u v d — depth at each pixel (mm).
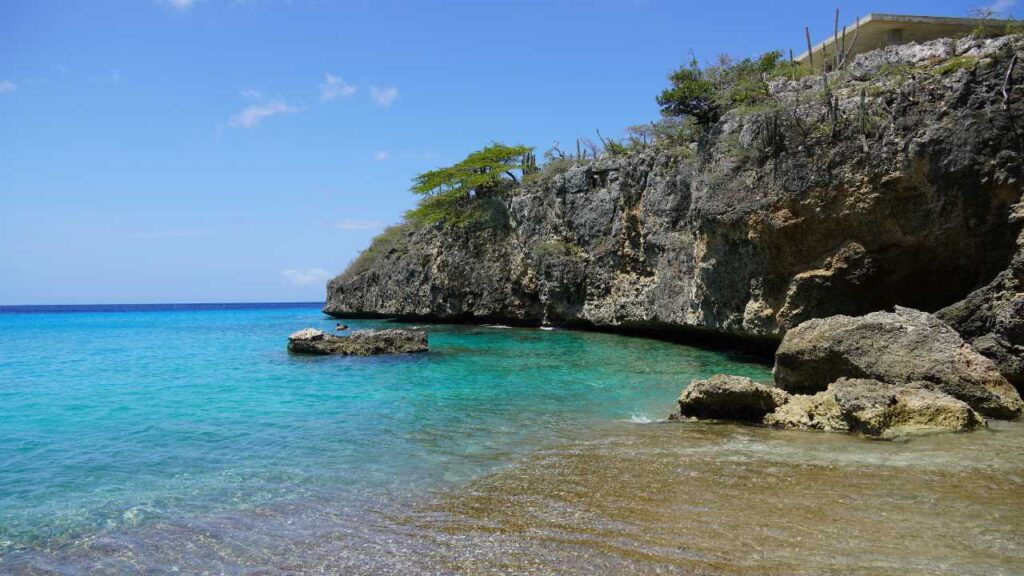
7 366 21688
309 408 13148
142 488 7895
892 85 15531
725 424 11078
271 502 7309
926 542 5520
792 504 6633
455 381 16750
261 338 35938
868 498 6734
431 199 46031
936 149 14383
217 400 14211
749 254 18453
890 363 11539
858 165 15547
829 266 16500
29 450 9797
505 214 40000
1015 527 5801
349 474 8398
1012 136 13766
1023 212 13609
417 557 5652
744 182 18172
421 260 45844
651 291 26672
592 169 32219
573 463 8672
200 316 82812
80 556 5883
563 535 6016
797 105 17078
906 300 16047
